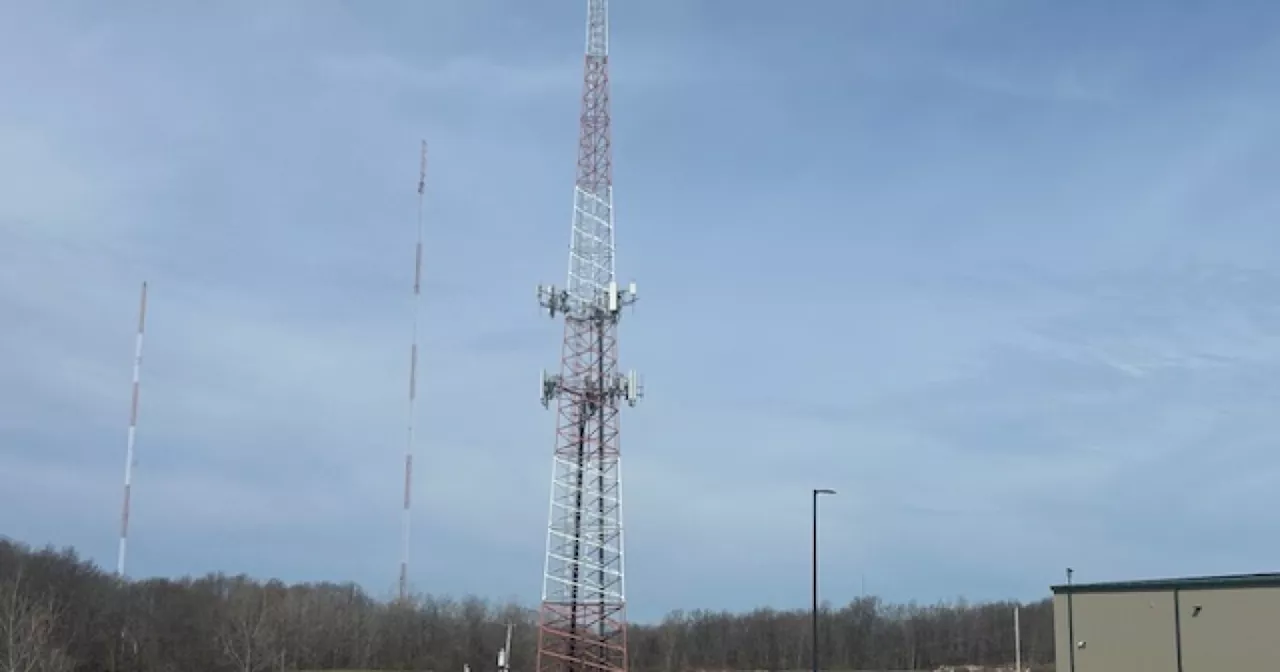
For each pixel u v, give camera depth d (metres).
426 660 137.62
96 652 106.88
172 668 114.25
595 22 89.69
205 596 128.62
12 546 103.50
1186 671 53.19
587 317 84.00
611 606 79.12
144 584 124.94
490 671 138.25
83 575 109.69
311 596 144.88
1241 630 50.69
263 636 115.12
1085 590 60.62
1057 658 62.34
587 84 89.00
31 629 78.31
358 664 134.88
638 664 148.50
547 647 83.56
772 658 151.38
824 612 158.00
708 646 153.12
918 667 147.62
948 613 158.88
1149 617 55.75
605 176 87.69
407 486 102.75
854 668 150.50
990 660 147.38
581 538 80.19
